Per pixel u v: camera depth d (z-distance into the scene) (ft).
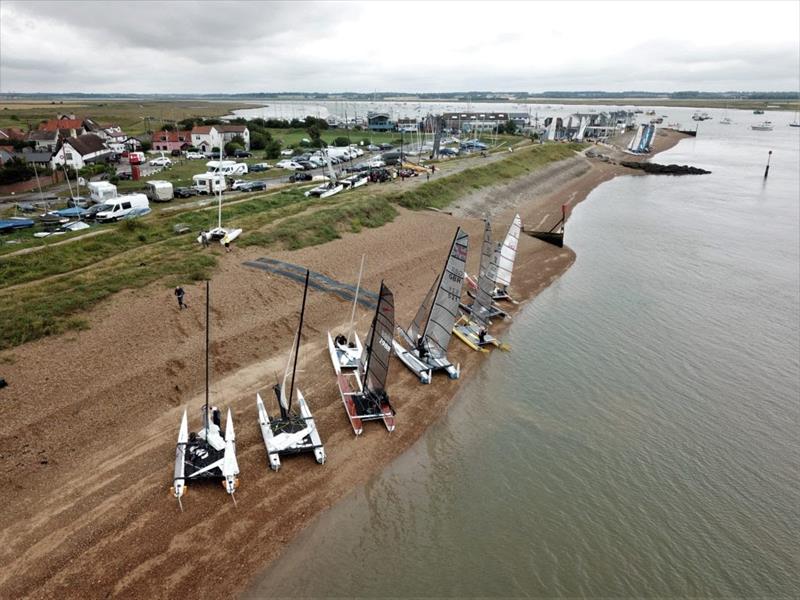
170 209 190.70
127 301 100.73
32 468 63.36
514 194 256.73
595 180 334.24
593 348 107.55
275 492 64.69
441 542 60.03
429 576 55.67
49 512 58.18
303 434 71.97
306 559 56.39
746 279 154.20
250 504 62.39
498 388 91.66
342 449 73.51
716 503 67.87
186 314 98.89
